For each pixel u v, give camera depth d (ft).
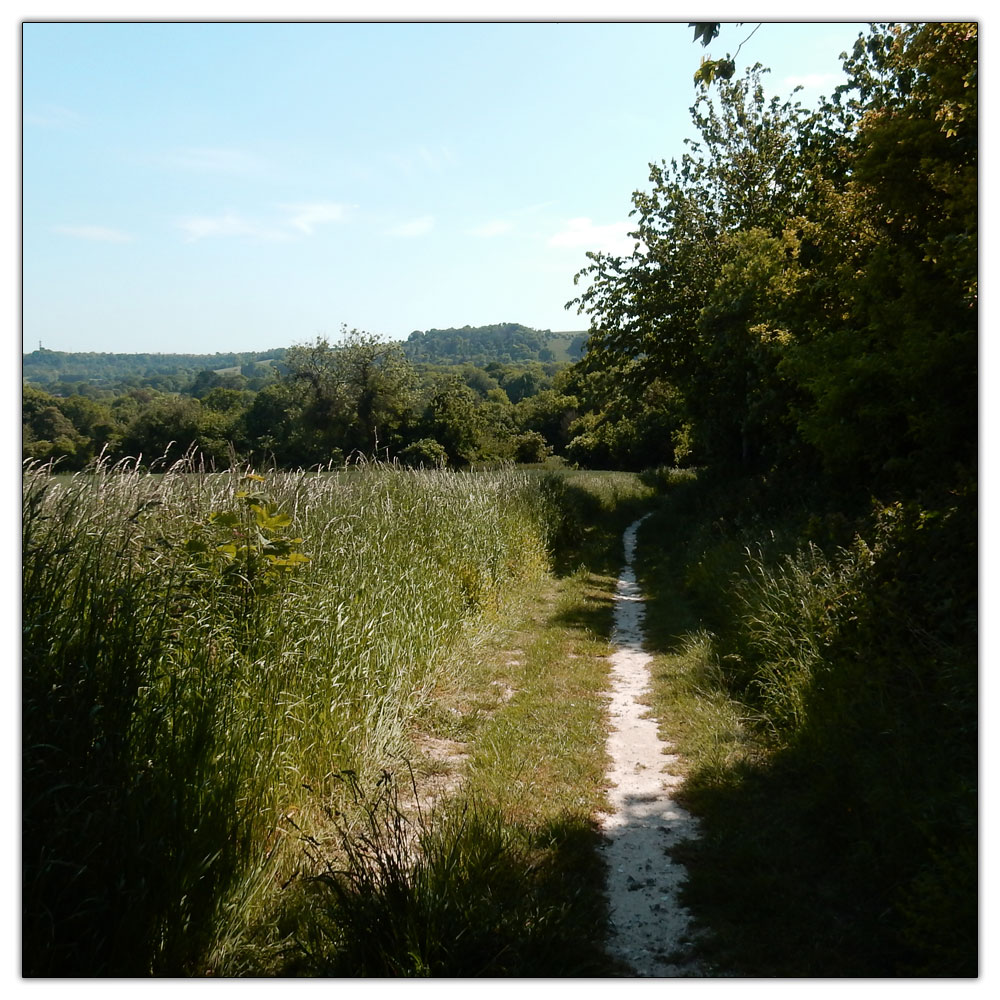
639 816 16.65
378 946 10.62
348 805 15.39
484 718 22.41
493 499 43.80
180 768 11.78
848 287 31.76
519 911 11.58
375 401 185.57
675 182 70.54
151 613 13.34
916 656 17.46
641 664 29.30
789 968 11.21
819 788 15.76
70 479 15.90
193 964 10.49
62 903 9.75
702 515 56.80
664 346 70.85
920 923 10.80
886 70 45.44
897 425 29.27
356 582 22.62
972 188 22.81
